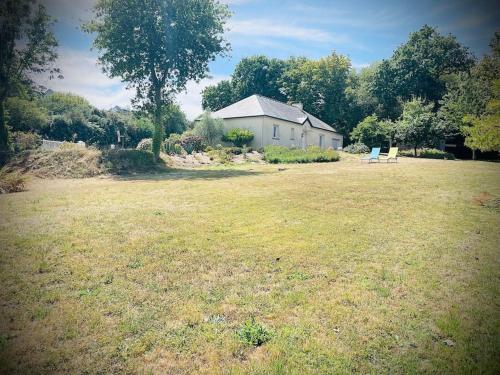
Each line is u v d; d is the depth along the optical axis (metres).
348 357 3.43
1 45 13.50
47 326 3.91
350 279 5.15
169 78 25.14
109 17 21.89
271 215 8.84
